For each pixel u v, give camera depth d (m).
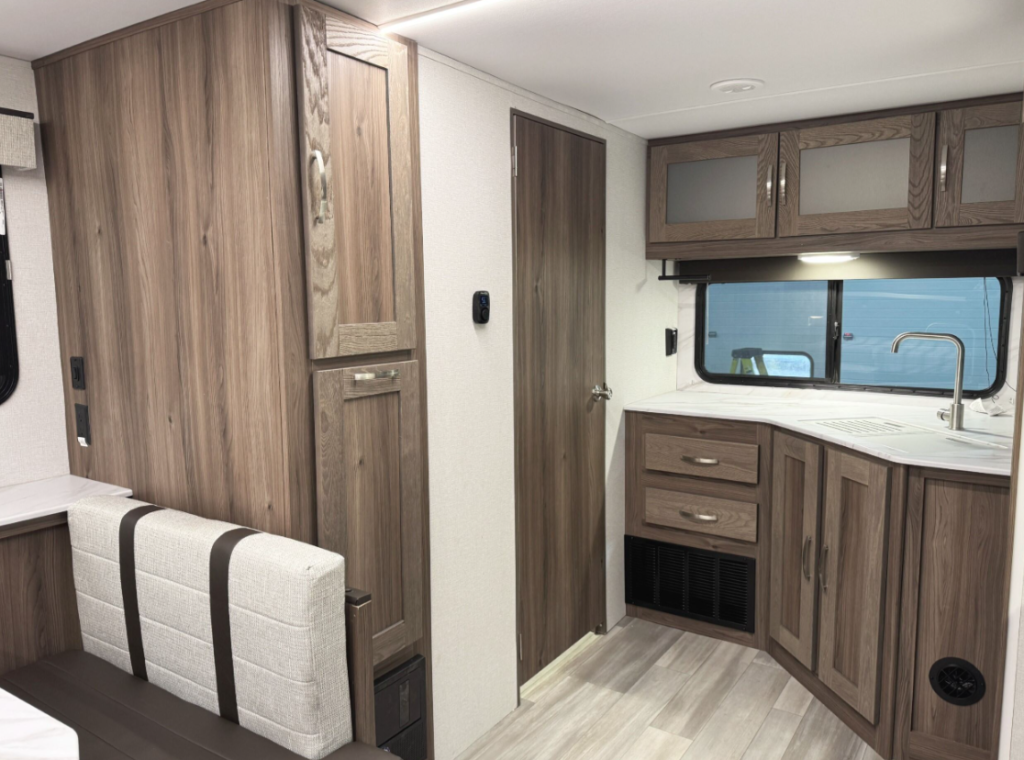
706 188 3.22
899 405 3.19
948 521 2.17
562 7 1.81
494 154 2.38
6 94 2.05
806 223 2.99
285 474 1.73
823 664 2.61
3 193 2.04
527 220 2.57
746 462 3.01
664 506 3.24
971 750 2.20
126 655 1.89
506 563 2.55
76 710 1.72
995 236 2.66
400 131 1.97
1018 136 2.59
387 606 2.01
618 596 3.35
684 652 3.04
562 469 2.86
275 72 1.63
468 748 2.39
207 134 1.74
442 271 2.19
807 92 2.59
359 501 1.90
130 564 1.82
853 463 2.43
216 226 1.76
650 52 2.16
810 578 2.68
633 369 3.35
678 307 3.71
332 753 1.59
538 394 2.68
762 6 1.83
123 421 2.06
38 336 2.15
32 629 1.96
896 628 2.28
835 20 1.93
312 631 1.53
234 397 1.80
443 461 2.24
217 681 1.69
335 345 1.79
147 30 1.81
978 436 2.53
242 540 1.66
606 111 2.84
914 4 1.83
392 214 1.96
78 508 1.93
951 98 2.67
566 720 2.54
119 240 1.97
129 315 1.99
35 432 2.17
